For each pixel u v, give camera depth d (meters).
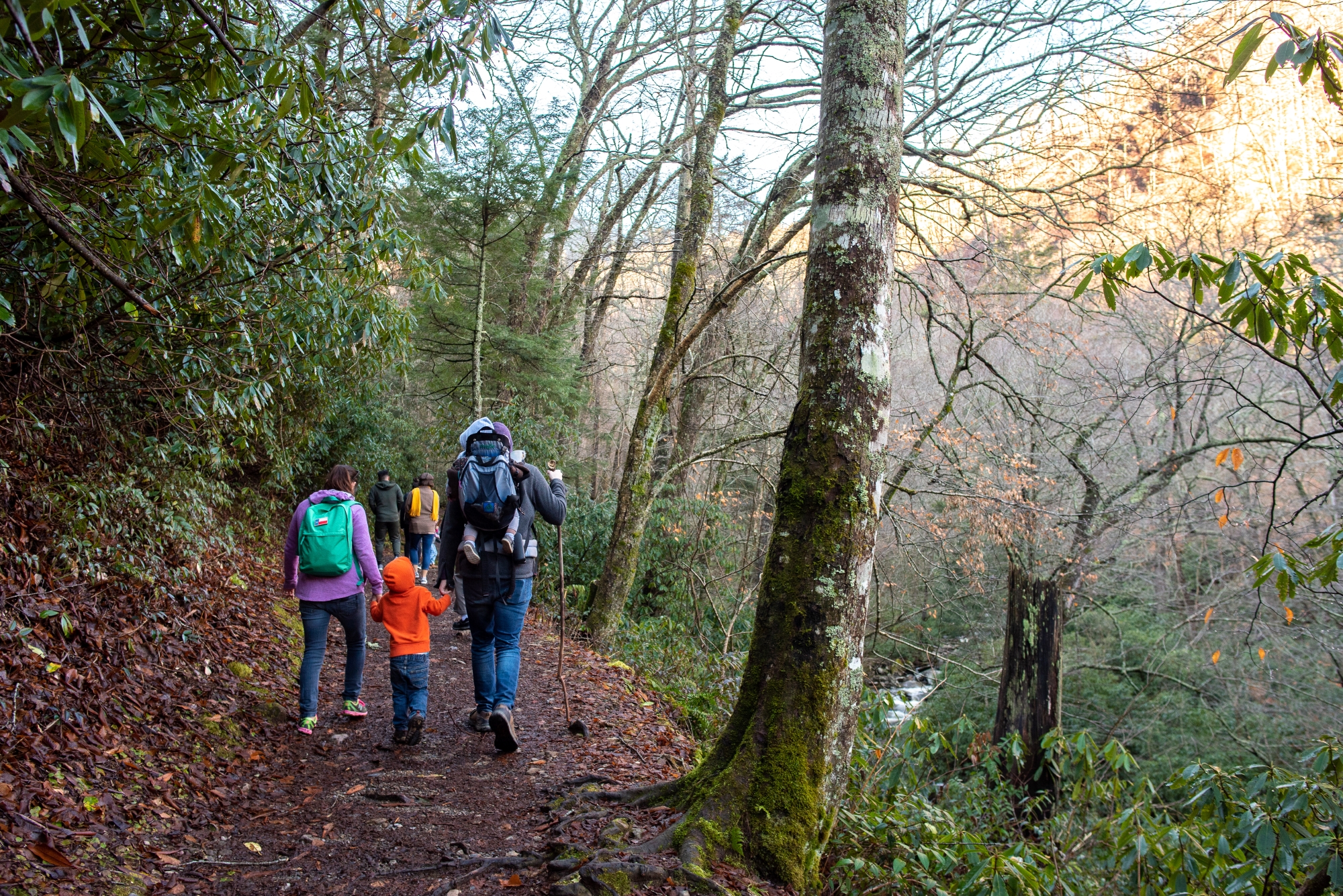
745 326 15.77
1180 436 12.42
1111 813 6.05
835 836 4.24
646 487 10.73
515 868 3.32
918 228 11.60
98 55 3.27
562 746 5.27
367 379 11.48
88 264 4.08
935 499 12.62
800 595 3.63
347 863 3.43
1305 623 13.14
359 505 5.38
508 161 15.35
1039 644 11.53
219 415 5.96
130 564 5.54
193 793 3.92
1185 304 12.89
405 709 5.09
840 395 3.71
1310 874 3.87
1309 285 3.18
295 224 5.14
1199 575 15.18
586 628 10.30
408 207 15.03
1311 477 13.47
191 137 3.81
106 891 2.89
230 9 4.03
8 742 3.44
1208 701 14.34
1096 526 11.88
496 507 4.85
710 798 3.44
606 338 27.91
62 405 5.51
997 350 16.00
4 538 4.50
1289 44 2.65
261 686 5.71
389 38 3.93
